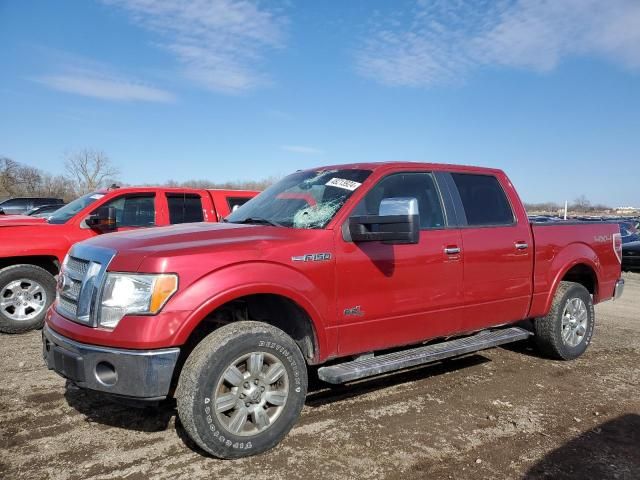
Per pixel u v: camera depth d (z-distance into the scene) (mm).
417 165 4762
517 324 6367
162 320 3168
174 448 3578
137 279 3229
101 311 3291
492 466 3426
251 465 3363
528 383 5109
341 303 3922
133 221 7848
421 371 5434
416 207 3664
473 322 4859
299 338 3990
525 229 5348
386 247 4180
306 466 3363
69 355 3322
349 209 4074
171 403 4332
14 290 6664
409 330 4375
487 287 4918
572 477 3309
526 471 3369
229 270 3400
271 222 4277
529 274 5336
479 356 6035
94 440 3684
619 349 6516
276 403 3551
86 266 3574
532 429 4020
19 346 6066
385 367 4062
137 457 3445
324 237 3873
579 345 5926
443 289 4566
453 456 3551
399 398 4625
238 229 3896
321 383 4984
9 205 27859
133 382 3146
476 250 4812
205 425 3240
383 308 4160
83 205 7660
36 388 4668
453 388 4918
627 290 12266
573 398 4715
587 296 6023
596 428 4062
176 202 8273
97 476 3201
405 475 3285
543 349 5895
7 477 3174
